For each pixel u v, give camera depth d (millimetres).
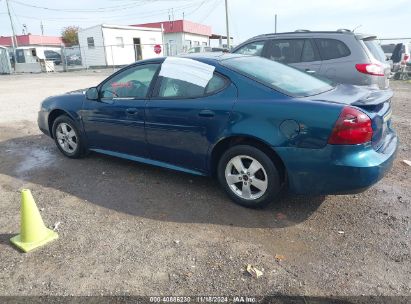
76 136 5434
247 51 7824
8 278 2912
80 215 3875
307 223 3600
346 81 6738
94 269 2982
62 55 30859
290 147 3408
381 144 3568
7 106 11188
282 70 4285
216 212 3852
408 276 2820
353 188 3305
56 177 4957
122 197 4270
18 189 4613
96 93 4965
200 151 4035
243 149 3717
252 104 3609
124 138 4746
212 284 2773
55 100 5645
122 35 33125
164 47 37594
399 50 17219
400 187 4383
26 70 30469
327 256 3080
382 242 3258
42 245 3326
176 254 3146
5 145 6691
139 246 3279
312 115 3299
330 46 6883
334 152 3242
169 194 4312
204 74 4027
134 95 4605
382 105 3633
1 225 3732
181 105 4059
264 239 3346
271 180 3639
